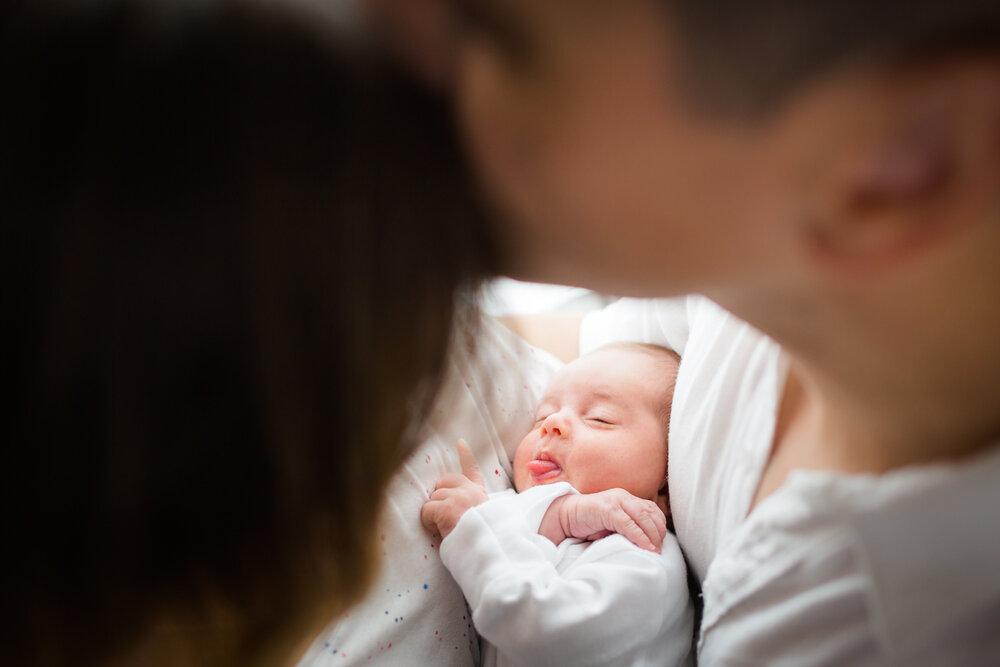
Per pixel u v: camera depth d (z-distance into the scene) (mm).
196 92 346
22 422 380
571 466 1059
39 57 347
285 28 355
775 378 708
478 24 335
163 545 427
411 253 382
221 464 402
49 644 464
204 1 355
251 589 470
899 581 489
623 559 912
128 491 391
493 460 1064
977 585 469
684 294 438
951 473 458
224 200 350
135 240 349
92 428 378
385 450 455
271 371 378
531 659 834
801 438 653
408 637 841
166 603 466
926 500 466
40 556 415
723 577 663
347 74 359
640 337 1180
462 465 991
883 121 305
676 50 302
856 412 518
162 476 395
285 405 387
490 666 916
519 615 834
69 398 371
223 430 391
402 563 863
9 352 371
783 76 296
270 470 407
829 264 363
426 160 374
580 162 343
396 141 367
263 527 429
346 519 449
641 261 379
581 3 307
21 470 390
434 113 373
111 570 420
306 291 371
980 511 455
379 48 362
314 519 445
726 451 773
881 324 407
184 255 353
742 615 637
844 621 552
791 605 586
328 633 784
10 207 351
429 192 378
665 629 894
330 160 358
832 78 296
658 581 879
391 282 384
